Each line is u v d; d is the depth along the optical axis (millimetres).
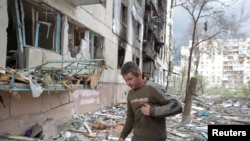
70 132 7902
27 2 7703
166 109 2625
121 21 16609
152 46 30922
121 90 16906
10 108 6613
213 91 46312
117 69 15875
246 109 18688
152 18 28672
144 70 29969
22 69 6492
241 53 69750
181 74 50375
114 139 7336
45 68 6949
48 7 8367
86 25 11141
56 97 8930
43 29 9312
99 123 9086
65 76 7852
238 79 83562
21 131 7039
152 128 2852
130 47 19234
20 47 7152
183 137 8523
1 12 6098
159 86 2850
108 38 14086
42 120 8039
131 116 3182
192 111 15828
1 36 6105
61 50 9266
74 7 10031
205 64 87688
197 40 33062
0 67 5598
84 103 11227
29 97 7367
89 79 9031
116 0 15297
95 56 13023
